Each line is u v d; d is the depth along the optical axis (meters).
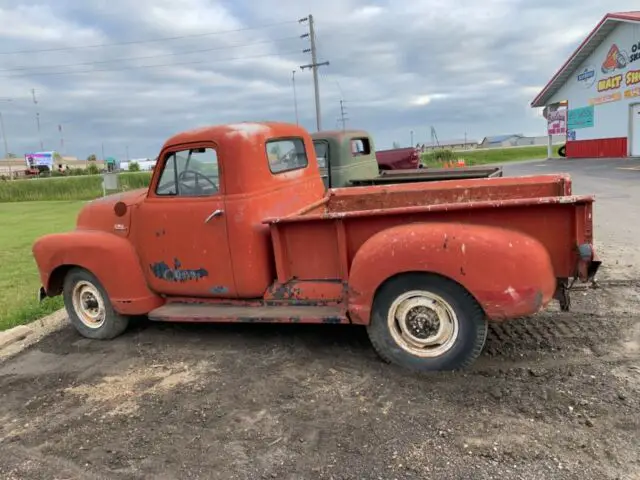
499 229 3.67
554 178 5.12
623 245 7.50
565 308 3.85
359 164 9.37
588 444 2.94
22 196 35.50
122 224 5.10
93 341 5.40
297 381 4.02
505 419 3.25
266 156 4.83
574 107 34.03
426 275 3.77
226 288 4.66
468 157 50.69
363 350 4.47
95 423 3.70
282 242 4.40
